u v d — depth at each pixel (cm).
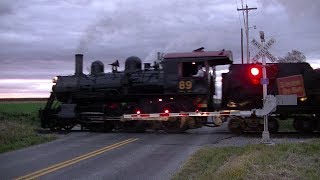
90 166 1198
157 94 2195
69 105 2306
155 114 2112
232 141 1719
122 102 2298
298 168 988
